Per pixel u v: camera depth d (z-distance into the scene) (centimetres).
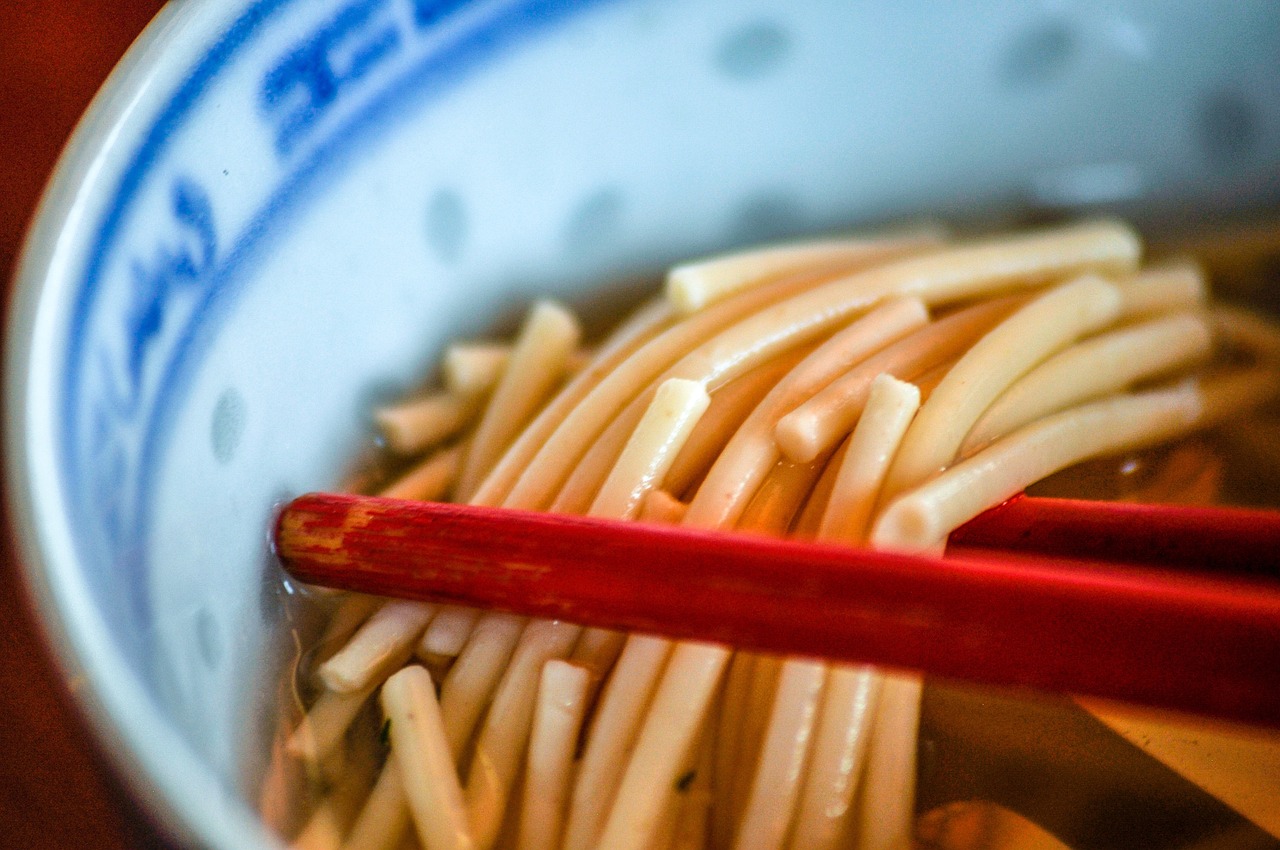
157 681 12
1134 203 18
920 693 14
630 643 14
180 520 13
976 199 18
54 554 12
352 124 15
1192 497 16
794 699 14
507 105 16
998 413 15
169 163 13
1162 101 18
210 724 13
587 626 13
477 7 15
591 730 14
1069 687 13
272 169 14
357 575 14
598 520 14
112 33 17
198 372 14
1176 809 14
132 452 13
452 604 14
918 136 18
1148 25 18
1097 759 14
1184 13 17
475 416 17
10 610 15
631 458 15
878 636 13
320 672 14
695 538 13
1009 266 17
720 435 15
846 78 17
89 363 13
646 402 15
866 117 18
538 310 17
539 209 17
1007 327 15
